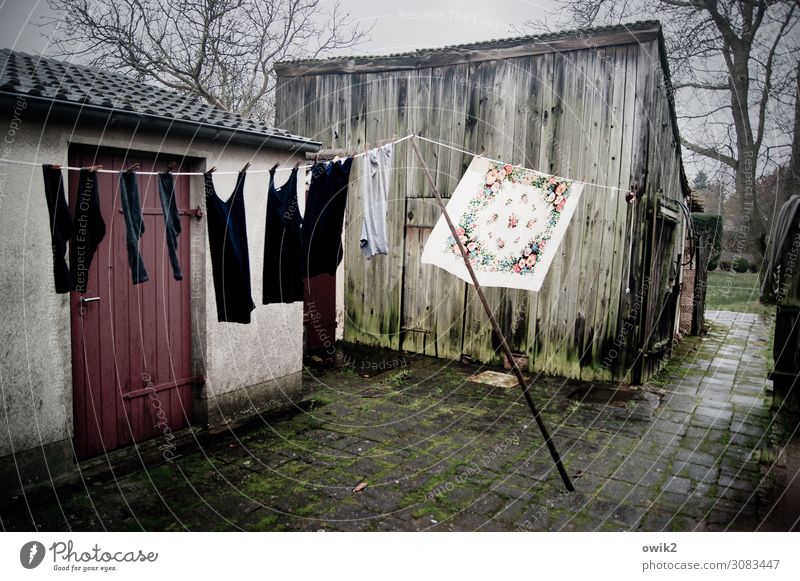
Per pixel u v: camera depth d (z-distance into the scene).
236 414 5.01
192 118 4.25
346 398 5.77
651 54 5.86
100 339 4.05
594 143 6.26
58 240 3.06
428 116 7.26
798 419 4.86
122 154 4.08
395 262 7.71
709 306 13.33
